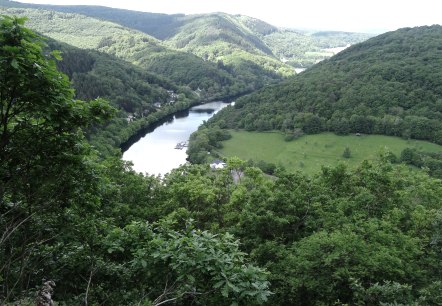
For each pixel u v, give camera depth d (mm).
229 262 7059
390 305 10820
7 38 5996
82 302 9547
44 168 7449
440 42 138000
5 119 6543
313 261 16266
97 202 8727
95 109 7383
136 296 9570
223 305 7641
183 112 149000
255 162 81688
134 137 107750
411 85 104188
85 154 8047
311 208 22656
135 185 27625
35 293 8391
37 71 6180
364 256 15477
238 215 23625
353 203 21719
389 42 163125
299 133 98875
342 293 16062
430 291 12711
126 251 9664
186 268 7211
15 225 7527
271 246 19141
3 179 7367
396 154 78375
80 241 9625
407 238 17391
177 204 25516
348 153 82750
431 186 27234
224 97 186750
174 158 88688
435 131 83938
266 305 16609
